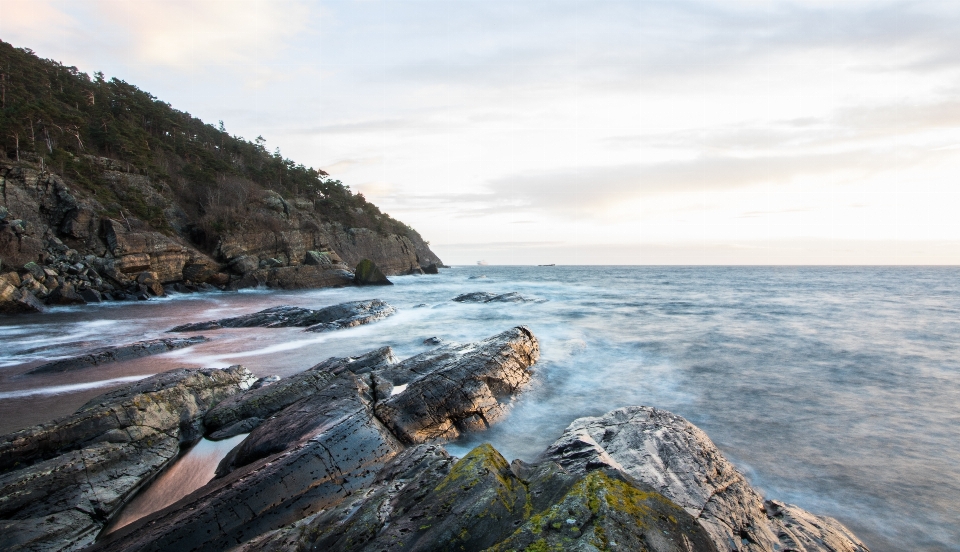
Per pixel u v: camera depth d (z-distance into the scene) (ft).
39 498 24.00
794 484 28.81
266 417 36.40
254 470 24.84
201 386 38.47
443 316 98.37
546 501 14.84
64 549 22.57
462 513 14.76
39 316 103.50
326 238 244.42
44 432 28.43
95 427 29.94
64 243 140.87
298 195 305.12
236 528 21.94
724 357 61.62
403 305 118.93
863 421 39.09
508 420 38.93
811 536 19.98
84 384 46.88
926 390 47.37
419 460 22.70
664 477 22.45
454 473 17.11
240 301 141.69
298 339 72.02
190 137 304.50
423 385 36.68
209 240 196.03
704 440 27.48
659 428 27.78
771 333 78.64
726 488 22.84
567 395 46.06
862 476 29.76
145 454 30.27
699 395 46.01
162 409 33.73
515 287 204.23
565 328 82.94
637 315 101.30
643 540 11.76
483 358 43.62
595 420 30.91
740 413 41.06
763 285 218.59
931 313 105.19
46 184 143.54
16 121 159.02
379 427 31.07
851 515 25.49
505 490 15.85
